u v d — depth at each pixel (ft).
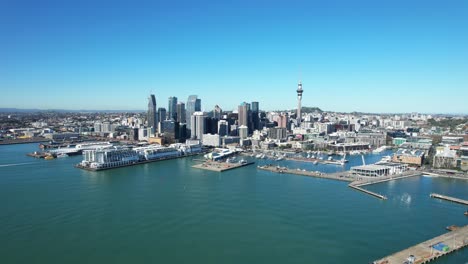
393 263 555.28
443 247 604.49
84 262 585.22
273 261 590.14
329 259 594.65
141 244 654.94
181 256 609.01
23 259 593.42
